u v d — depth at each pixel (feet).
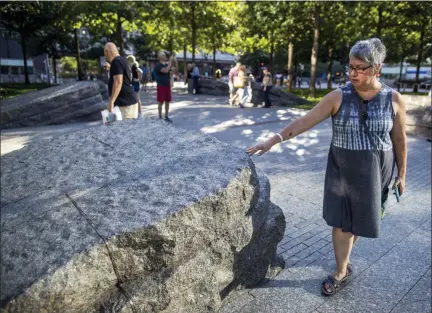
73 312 5.07
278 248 10.81
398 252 10.84
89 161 8.38
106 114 17.62
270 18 61.52
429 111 29.40
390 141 7.67
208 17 77.41
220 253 6.77
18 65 135.03
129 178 7.16
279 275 9.30
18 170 8.45
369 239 11.66
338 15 57.98
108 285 5.40
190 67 72.64
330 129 29.84
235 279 7.85
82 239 5.29
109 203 6.19
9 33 82.38
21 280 4.74
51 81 143.74
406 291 8.87
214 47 110.52
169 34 90.43
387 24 61.05
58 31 96.12
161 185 6.61
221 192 6.34
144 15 69.21
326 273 9.48
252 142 24.44
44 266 4.90
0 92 64.03
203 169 7.08
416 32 68.03
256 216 7.64
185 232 5.91
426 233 12.18
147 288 5.68
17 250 5.26
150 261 5.70
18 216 6.23
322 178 17.66
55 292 4.71
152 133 9.86
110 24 72.08
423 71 154.71
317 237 11.57
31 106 31.76
